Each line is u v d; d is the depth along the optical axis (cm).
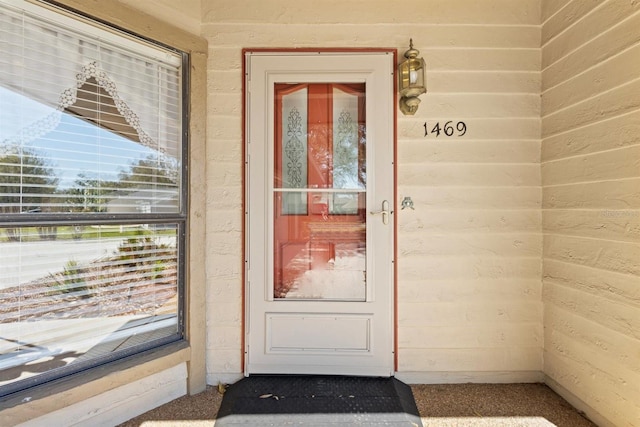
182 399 203
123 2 183
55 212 167
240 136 221
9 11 153
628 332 163
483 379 222
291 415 183
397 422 178
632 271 161
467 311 222
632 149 161
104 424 176
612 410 171
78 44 172
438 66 221
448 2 221
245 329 220
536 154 222
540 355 222
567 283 200
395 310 221
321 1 220
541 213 221
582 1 188
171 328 208
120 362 183
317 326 221
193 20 214
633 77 160
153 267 202
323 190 225
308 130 226
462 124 222
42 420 158
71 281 176
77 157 174
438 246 222
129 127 190
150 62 197
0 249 156
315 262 225
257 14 220
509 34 221
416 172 222
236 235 221
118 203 187
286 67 220
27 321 163
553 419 184
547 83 215
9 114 155
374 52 220
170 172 206
